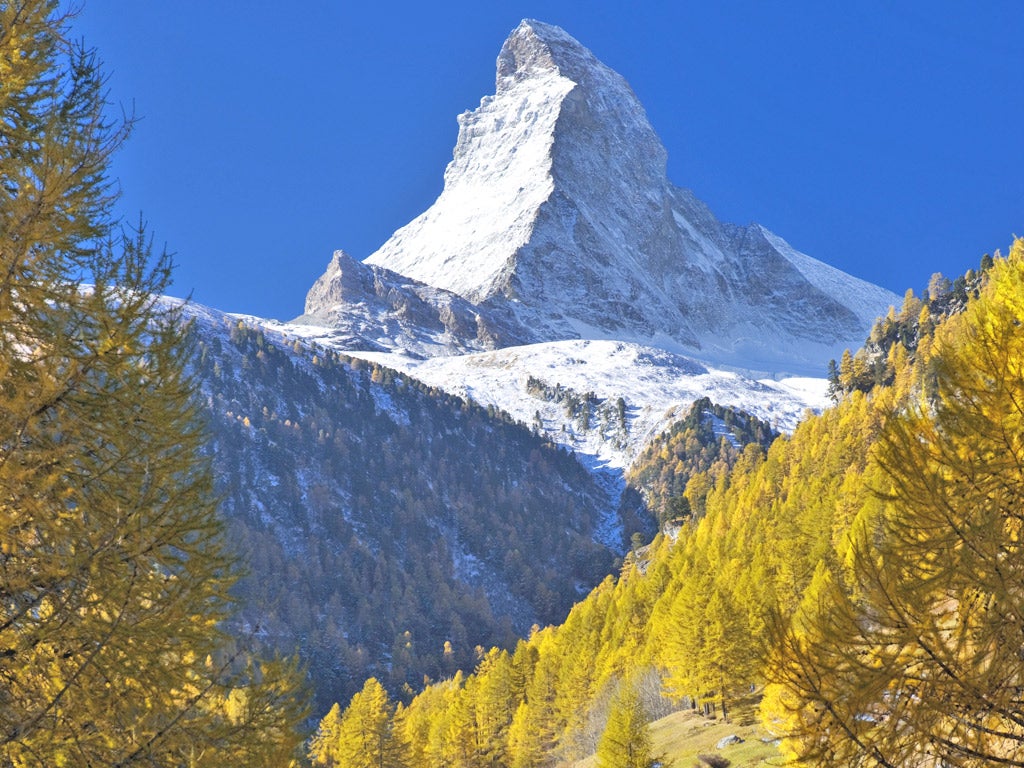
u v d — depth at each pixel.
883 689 6.73
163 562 7.95
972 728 6.64
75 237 7.94
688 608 50.84
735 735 42.03
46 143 7.48
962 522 6.88
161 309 8.38
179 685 7.98
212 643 8.34
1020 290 8.01
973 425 7.38
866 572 7.11
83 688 7.55
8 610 7.46
